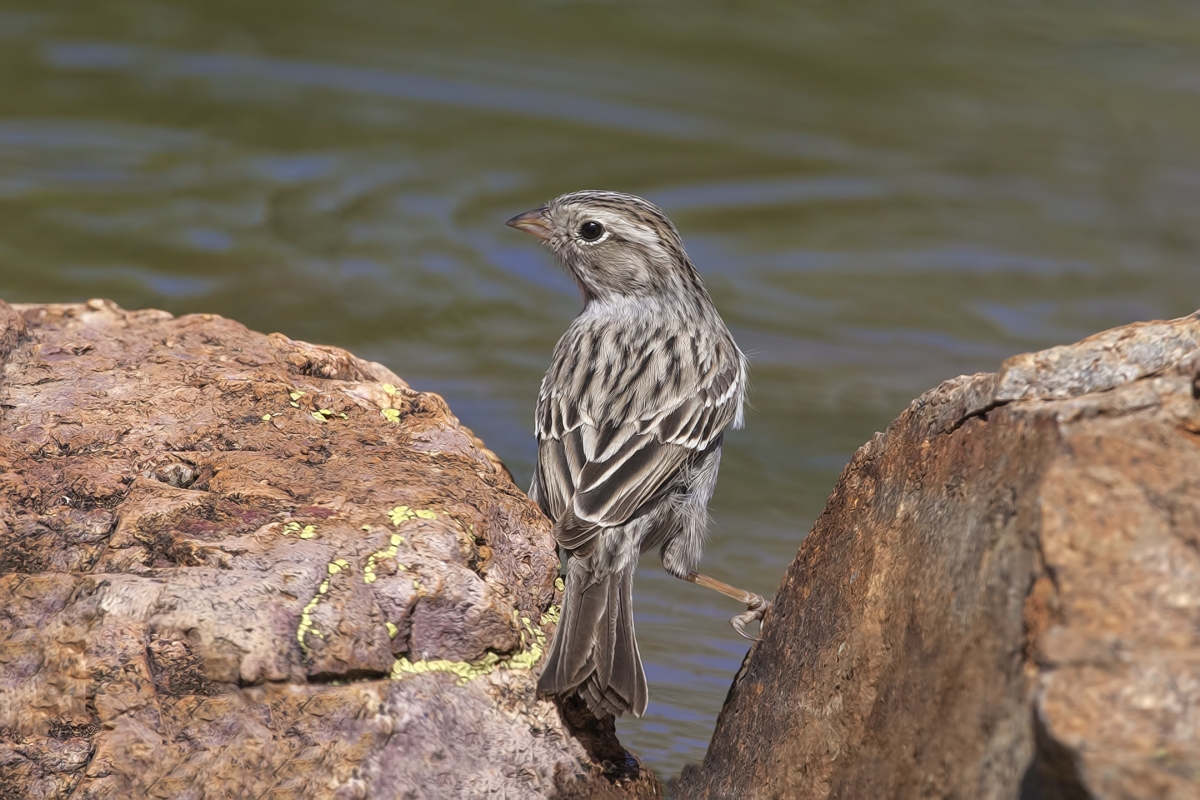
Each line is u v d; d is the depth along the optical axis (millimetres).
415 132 24047
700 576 11133
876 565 7926
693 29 28766
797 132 25188
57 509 8406
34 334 10047
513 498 9297
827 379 18312
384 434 9508
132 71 24906
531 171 23281
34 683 7582
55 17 26609
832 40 28484
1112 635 5875
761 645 8992
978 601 6734
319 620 7750
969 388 7703
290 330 18547
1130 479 6391
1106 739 5508
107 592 7695
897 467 8133
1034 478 6602
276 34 26906
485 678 8164
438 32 27719
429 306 19516
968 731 6531
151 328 10344
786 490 15555
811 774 7910
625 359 11562
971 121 25922
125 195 21312
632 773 8453
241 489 8469
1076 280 21172
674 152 24203
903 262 21578
